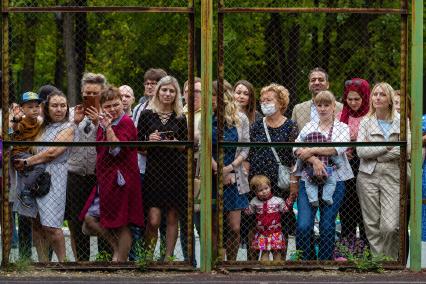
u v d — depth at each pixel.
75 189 20.95
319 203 20.70
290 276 19.75
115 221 20.20
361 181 20.70
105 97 20.30
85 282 18.92
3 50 19.77
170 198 20.45
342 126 20.91
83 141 20.05
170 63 45.19
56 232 20.50
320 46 42.94
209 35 19.89
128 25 44.31
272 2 37.94
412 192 20.20
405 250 20.31
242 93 21.55
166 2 37.03
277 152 21.08
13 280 19.09
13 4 28.81
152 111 20.67
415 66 20.09
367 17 41.06
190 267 20.16
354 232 21.06
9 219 19.95
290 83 37.41
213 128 20.83
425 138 21.70
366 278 19.59
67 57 39.47
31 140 20.62
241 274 19.95
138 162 21.41
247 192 20.95
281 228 21.16
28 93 20.73
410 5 21.67
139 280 19.20
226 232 20.92
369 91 21.23
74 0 37.12
